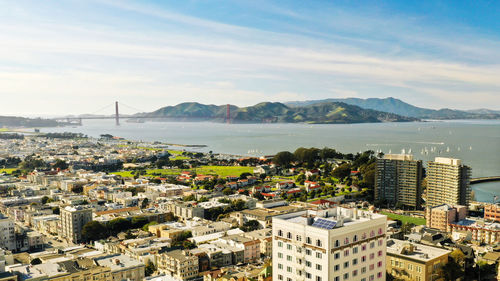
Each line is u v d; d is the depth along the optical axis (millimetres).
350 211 162250
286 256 154750
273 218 159125
